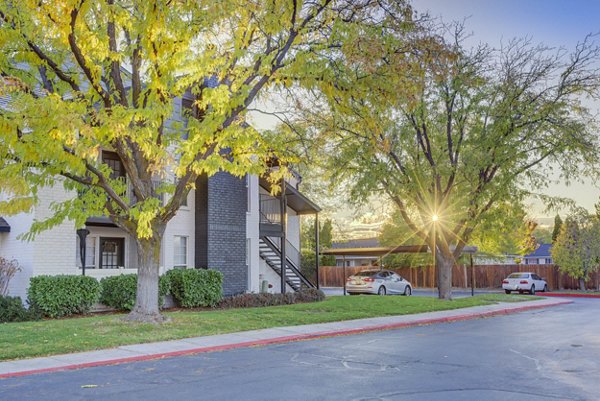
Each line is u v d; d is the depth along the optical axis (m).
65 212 13.01
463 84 22.41
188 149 12.19
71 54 13.09
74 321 14.48
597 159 22.75
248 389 7.50
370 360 9.98
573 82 22.81
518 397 7.05
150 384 7.89
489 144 22.92
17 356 10.03
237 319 15.64
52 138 10.41
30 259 16.95
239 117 15.15
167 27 11.93
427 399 6.92
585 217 36.91
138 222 12.69
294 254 28.27
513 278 36.50
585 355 10.62
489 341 12.78
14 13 10.96
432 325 16.80
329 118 19.08
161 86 12.34
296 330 14.17
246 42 13.29
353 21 13.56
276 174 14.61
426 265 43.12
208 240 21.58
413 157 23.88
